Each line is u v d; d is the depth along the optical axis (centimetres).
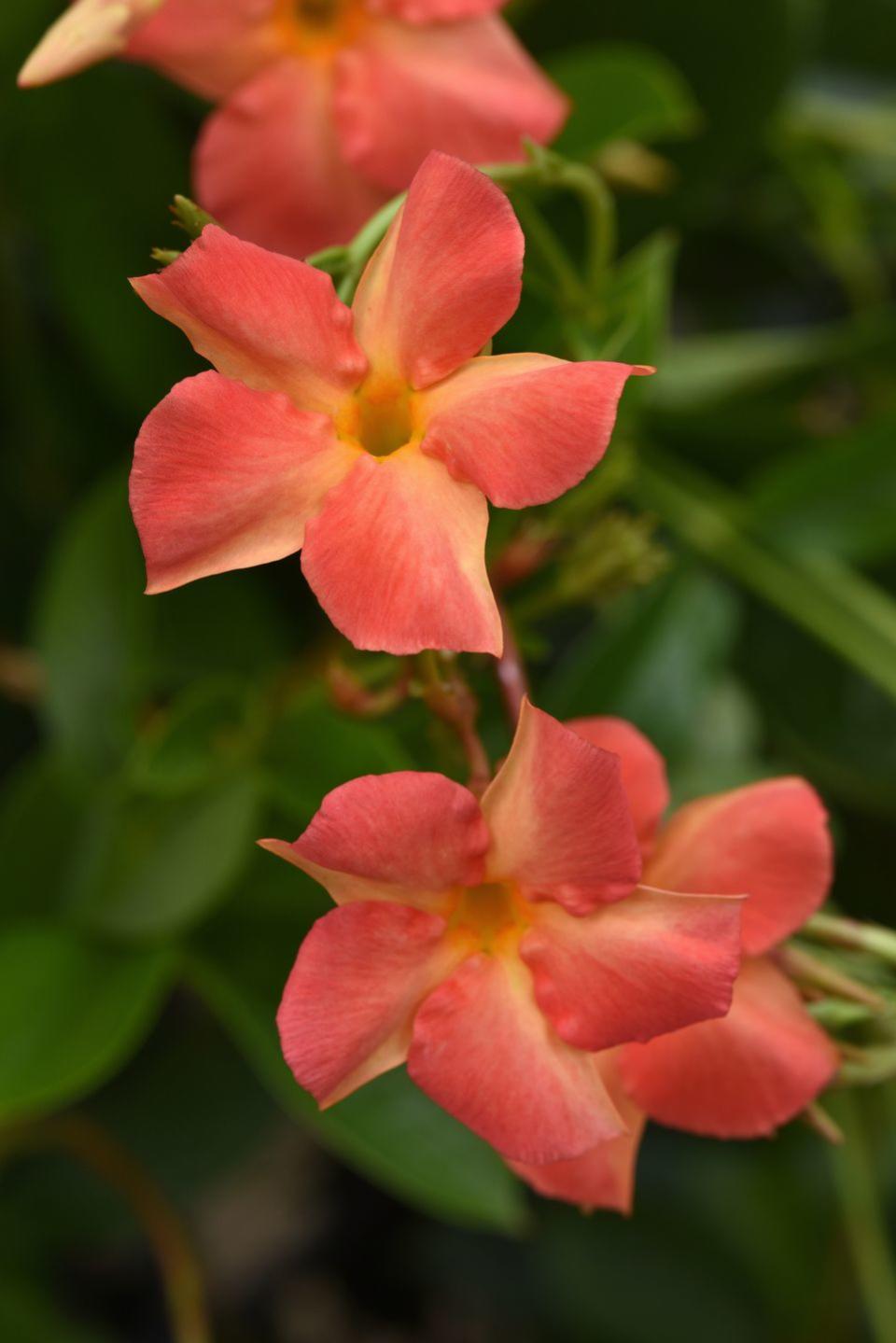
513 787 40
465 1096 40
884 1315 54
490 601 39
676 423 58
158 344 55
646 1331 66
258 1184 75
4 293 57
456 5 49
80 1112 59
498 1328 75
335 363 41
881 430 55
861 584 56
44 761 53
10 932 52
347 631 39
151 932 52
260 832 53
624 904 40
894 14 64
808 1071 42
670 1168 67
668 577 54
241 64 49
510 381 40
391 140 49
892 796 59
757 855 43
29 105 53
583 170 46
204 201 49
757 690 60
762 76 56
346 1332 75
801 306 74
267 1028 52
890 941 43
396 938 40
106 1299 70
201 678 55
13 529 59
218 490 40
